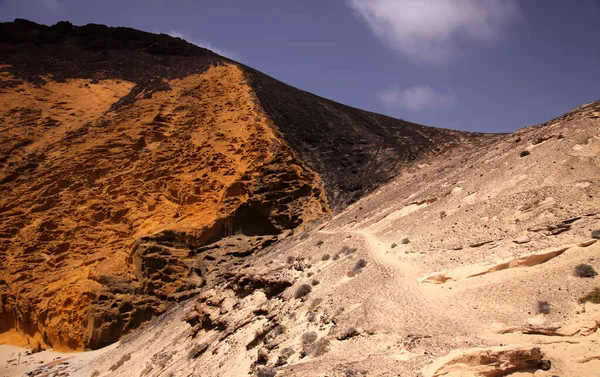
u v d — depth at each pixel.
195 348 32.75
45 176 65.88
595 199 25.16
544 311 19.20
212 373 27.62
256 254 51.28
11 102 83.38
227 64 92.56
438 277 23.80
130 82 92.25
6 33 108.94
